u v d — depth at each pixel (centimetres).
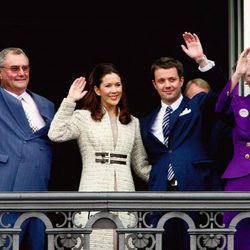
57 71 5100
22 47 5116
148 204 3306
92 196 3291
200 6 4941
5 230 3297
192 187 3591
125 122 3659
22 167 3594
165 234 3566
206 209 3316
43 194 3291
